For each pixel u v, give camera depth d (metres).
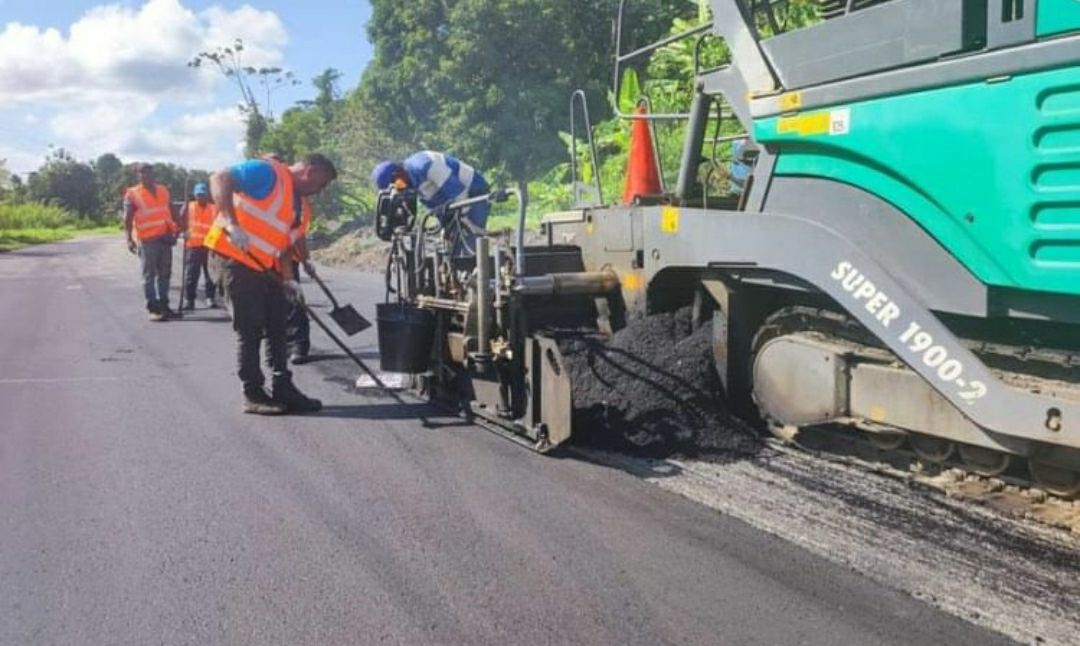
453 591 3.46
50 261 24.38
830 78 3.97
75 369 7.93
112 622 3.26
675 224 4.94
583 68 24.75
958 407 3.62
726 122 5.99
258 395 6.26
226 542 3.97
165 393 6.93
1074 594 3.29
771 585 3.43
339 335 9.64
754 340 4.86
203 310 12.22
